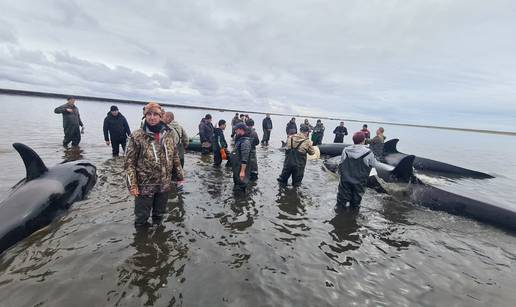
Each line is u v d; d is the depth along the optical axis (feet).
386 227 19.62
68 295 11.03
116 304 10.71
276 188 26.76
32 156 18.92
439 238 18.56
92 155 36.11
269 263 14.08
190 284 12.07
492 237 19.25
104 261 13.28
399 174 26.63
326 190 27.27
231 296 11.51
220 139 33.53
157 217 17.11
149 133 15.30
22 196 16.55
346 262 14.74
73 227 16.42
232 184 26.94
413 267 14.76
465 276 14.26
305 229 18.30
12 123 70.13
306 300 11.61
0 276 11.96
